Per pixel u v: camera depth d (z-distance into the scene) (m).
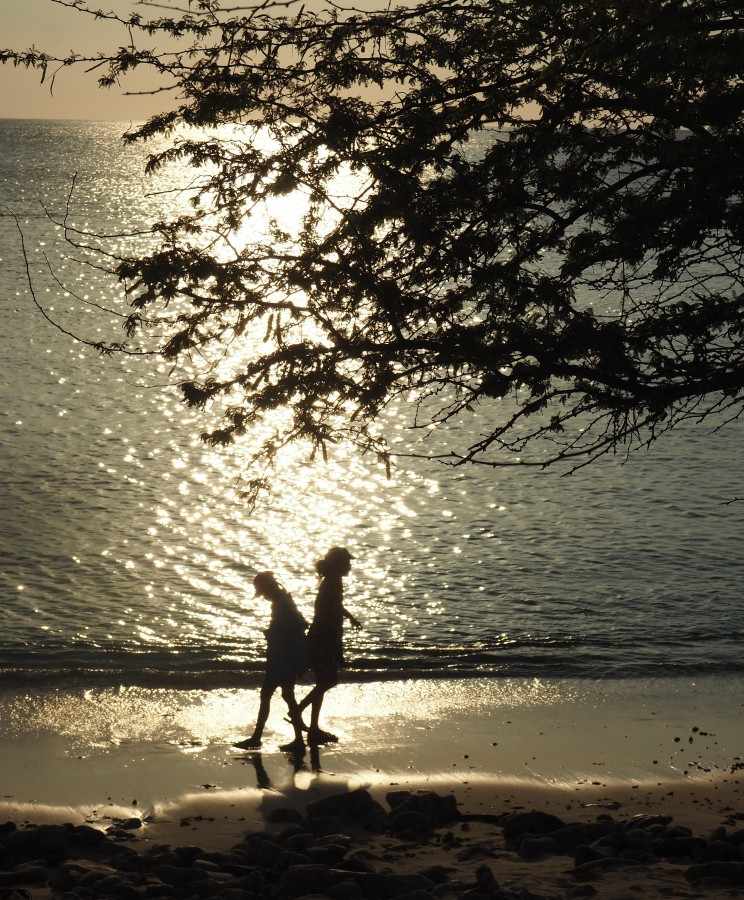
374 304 9.76
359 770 14.24
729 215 9.34
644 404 9.41
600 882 9.63
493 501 30.16
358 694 17.64
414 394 44.53
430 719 16.45
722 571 24.34
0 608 21.38
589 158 9.96
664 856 10.64
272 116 10.04
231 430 9.76
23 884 9.63
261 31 9.78
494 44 10.10
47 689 17.42
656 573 24.25
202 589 23.03
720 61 8.99
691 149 9.26
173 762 14.39
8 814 12.44
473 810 12.81
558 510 29.25
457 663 19.27
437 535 27.17
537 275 10.07
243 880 9.40
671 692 17.94
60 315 63.66
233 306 9.30
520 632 20.83
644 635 20.70
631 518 28.48
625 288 10.54
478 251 9.89
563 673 18.84
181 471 32.78
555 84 9.90
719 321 9.55
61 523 27.23
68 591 22.48
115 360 50.62
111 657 19.11
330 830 11.73
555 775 14.15
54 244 99.00
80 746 14.95
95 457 34.06
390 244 9.77
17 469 32.31
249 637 20.39
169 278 9.09
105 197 153.38
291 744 15.05
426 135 10.02
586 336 9.26
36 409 40.66
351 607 22.14
